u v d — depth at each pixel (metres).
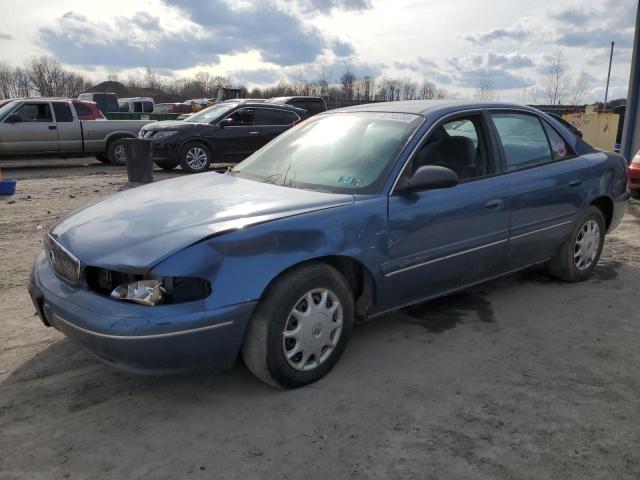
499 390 3.29
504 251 4.29
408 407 3.11
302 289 3.13
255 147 13.66
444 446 2.77
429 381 3.39
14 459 2.67
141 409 3.10
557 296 4.82
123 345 2.75
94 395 3.23
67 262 3.12
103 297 2.91
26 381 3.37
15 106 13.71
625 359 3.69
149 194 3.77
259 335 3.05
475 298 4.75
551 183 4.55
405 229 3.58
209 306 2.84
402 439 2.83
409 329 4.12
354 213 3.37
